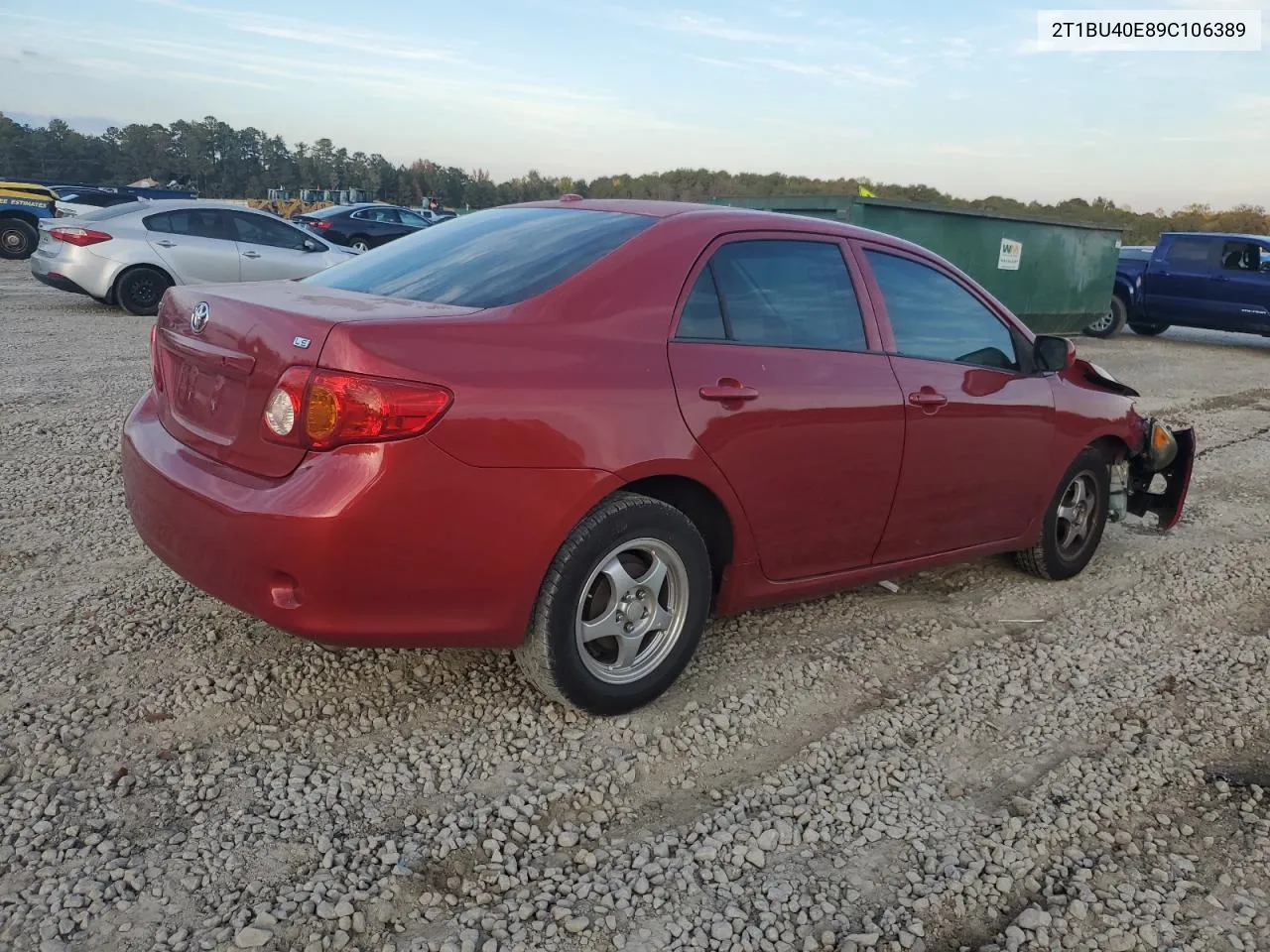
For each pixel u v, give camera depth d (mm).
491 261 3385
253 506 2740
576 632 3117
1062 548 4996
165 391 3371
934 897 2613
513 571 2914
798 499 3605
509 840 2729
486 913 2445
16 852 2514
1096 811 3039
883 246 4086
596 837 2775
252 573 2768
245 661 3520
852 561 3941
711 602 3627
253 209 13453
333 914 2393
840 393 3648
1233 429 9469
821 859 2744
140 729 3092
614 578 3178
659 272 3301
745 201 13047
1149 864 2807
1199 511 6551
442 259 3535
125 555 4453
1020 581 5004
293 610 2756
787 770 3160
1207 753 3422
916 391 3939
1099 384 5098
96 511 5047
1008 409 4355
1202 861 2834
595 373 3027
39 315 12172
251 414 2869
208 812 2729
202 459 3033
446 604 2877
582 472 2959
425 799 2871
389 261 3695
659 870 2645
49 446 6180
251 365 2865
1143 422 5355
